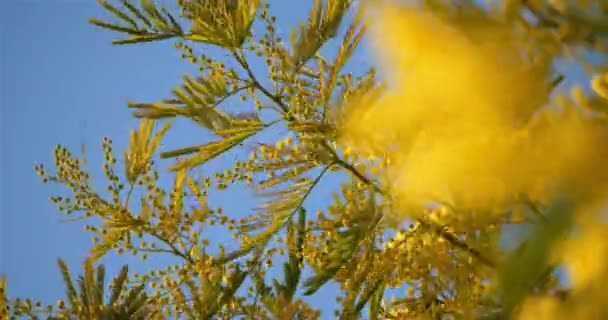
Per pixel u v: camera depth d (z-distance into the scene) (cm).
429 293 94
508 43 65
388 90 73
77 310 103
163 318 103
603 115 63
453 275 91
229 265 103
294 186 102
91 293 103
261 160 101
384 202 92
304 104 101
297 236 102
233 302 102
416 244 95
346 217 97
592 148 61
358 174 97
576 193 61
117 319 103
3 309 103
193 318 103
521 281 65
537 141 63
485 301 85
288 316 98
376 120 80
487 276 88
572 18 61
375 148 84
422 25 67
